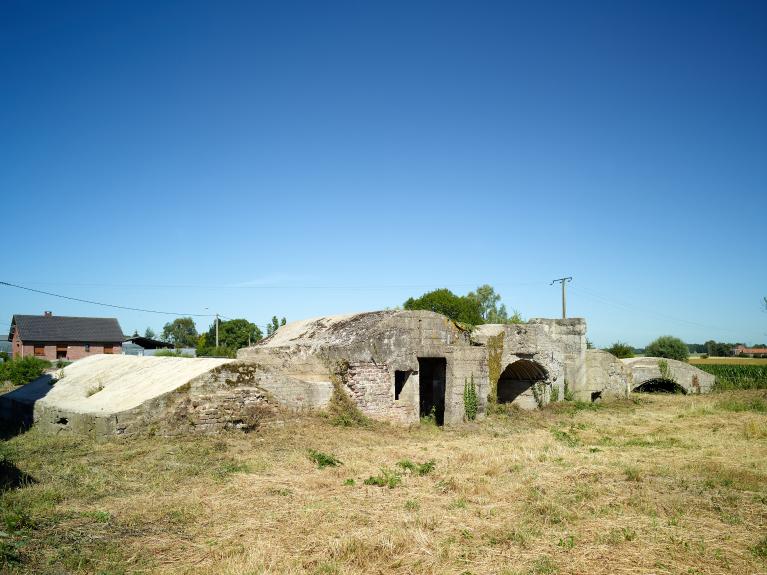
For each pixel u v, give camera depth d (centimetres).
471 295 5825
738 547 751
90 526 771
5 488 922
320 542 738
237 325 7050
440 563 684
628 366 3394
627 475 1127
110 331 6056
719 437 1716
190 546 719
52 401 1709
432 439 1636
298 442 1416
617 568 680
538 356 2492
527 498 961
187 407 1415
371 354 1838
